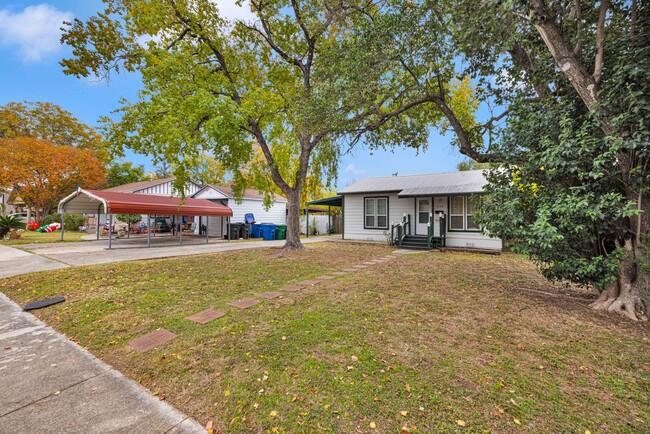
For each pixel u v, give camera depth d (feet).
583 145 11.31
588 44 13.96
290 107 33.42
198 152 31.19
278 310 13.97
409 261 28.84
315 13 31.68
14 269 24.68
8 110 81.51
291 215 37.14
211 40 32.68
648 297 12.55
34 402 7.53
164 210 44.29
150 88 28.35
